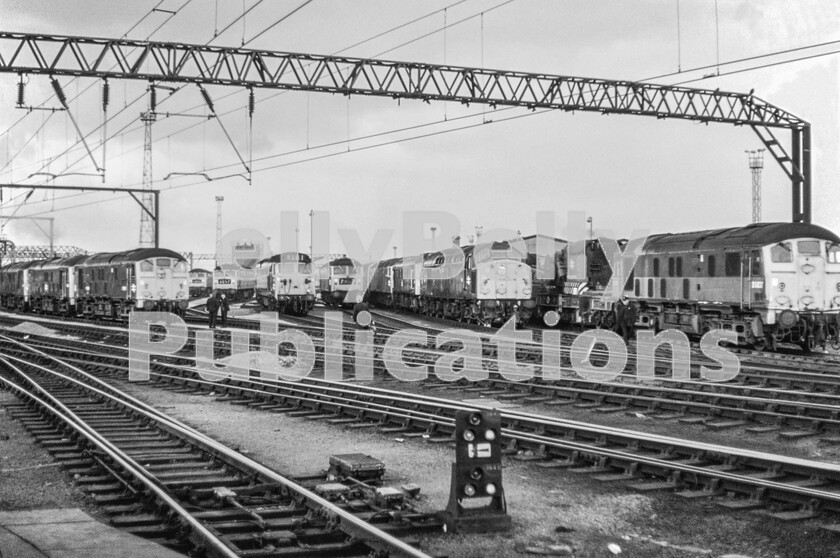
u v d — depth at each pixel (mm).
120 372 24672
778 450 12695
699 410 15594
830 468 9953
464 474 8844
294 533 8484
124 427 15047
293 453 12875
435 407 15969
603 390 18656
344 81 29438
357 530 8430
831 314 28031
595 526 9000
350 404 16875
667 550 8250
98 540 8125
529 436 12828
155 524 8992
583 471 11211
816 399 16734
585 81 33031
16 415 16453
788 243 27453
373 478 10828
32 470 11766
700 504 9719
